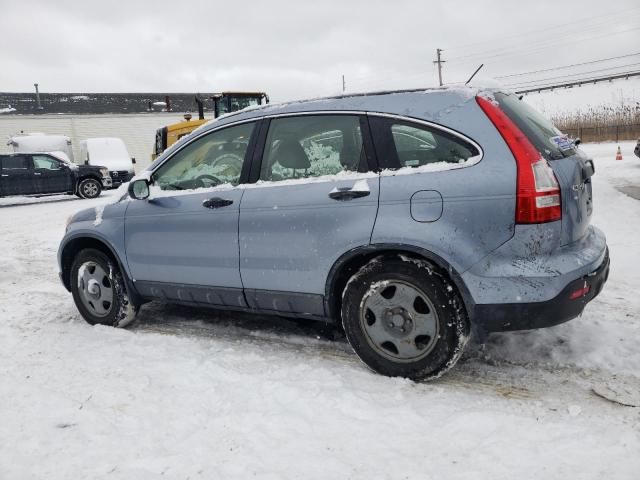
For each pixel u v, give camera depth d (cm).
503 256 272
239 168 359
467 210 275
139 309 436
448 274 287
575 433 243
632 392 279
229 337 394
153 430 264
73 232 436
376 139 307
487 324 281
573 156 302
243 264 349
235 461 236
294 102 347
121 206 412
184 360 348
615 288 458
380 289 301
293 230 325
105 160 2033
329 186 315
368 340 311
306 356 350
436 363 292
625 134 4016
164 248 386
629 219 725
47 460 243
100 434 262
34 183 1664
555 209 268
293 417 270
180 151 389
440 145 290
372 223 297
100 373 333
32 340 405
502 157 273
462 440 244
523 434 245
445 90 301
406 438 248
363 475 222
